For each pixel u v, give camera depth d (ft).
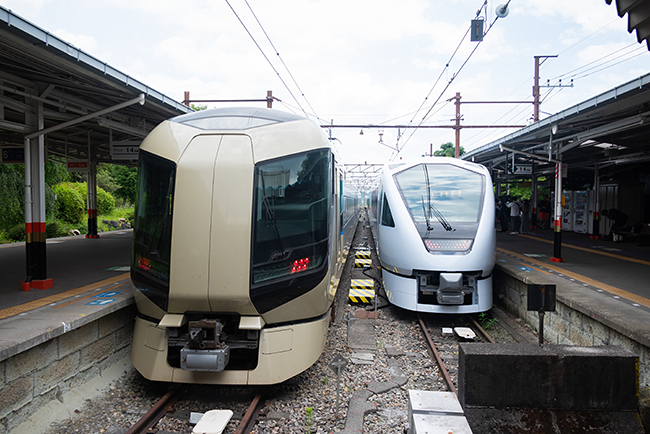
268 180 14.93
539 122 29.76
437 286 24.40
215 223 14.24
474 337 22.38
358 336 22.36
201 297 14.30
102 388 16.25
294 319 15.70
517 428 11.02
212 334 14.46
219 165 14.60
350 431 13.15
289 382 16.65
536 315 23.84
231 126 15.67
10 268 27.55
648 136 33.76
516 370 11.21
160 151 15.44
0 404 12.30
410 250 24.44
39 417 13.44
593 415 11.16
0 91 18.94
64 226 70.79
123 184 117.60
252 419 13.82
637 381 11.17
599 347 11.81
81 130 36.47
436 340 22.41
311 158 16.26
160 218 14.99
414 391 11.73
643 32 12.63
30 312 16.10
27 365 13.28
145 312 15.70
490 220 25.36
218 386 16.42
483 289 24.58
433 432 9.66
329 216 17.31
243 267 14.20
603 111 24.31
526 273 26.53
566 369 11.19
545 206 64.95
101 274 25.44
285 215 15.25
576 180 65.98
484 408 11.24
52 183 80.43
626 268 28.63
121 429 13.33
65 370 14.98
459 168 28.22
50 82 19.86
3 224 60.70
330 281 18.33
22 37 14.46
